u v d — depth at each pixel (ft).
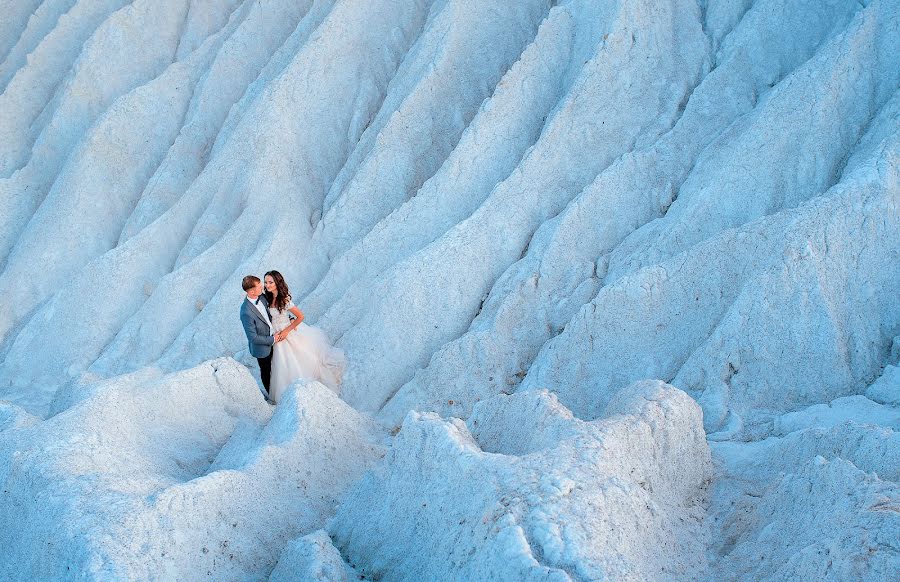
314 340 28.73
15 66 50.47
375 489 18.81
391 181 34.94
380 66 40.01
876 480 14.66
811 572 13.33
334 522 19.30
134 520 16.53
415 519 17.15
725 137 29.53
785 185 27.53
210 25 46.96
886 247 24.36
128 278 35.81
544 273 28.86
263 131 37.29
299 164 37.22
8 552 18.02
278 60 41.19
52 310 35.73
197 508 17.49
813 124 27.66
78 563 15.84
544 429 17.99
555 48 34.86
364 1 40.09
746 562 15.44
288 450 20.56
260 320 27.71
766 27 32.53
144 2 46.65
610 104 32.27
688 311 25.66
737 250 25.39
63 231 38.93
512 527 13.87
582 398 25.80
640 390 19.65
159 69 46.14
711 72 32.07
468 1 37.78
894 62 28.71
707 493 19.02
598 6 34.04
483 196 32.94
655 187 30.01
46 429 20.15
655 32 33.09
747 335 23.57
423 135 35.60
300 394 21.99
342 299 31.76
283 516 19.26
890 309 24.06
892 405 21.27
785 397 22.99
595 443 16.47
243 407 25.07
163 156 41.91
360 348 30.12
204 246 36.14
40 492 17.95
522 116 33.91
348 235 34.55
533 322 28.35
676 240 27.48
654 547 15.26
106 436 20.38
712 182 27.86
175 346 32.94
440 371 27.76
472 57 37.27
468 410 27.09
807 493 15.53
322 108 38.45
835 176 27.35
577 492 14.78
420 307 30.07
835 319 23.25
